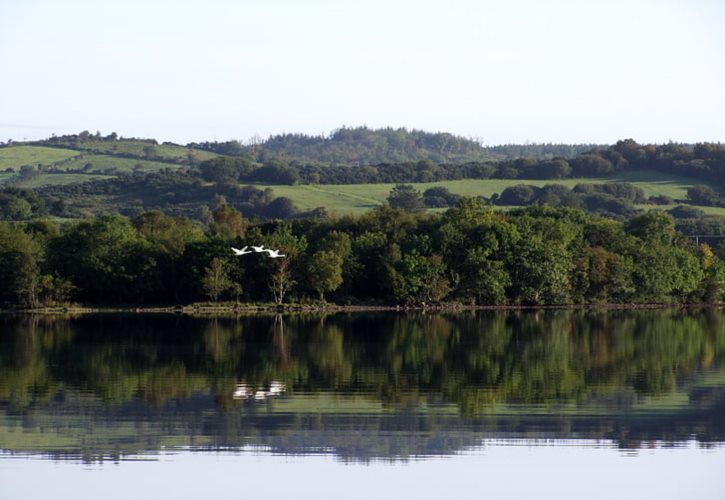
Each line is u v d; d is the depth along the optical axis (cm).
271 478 14675
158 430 17312
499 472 14975
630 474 14912
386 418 18188
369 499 13738
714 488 14325
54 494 13975
